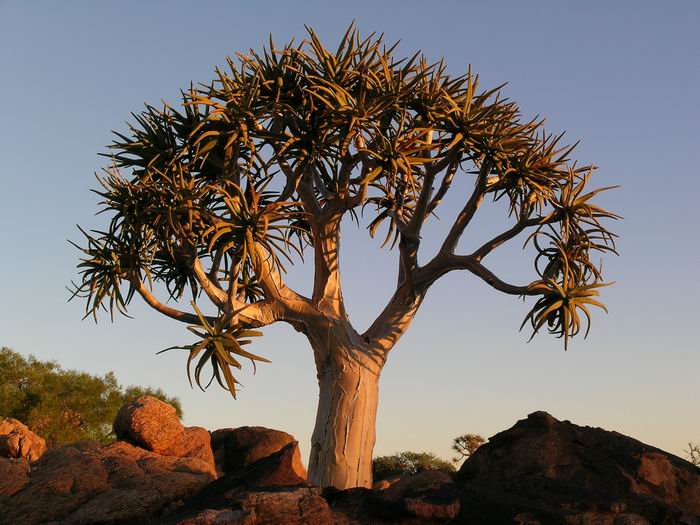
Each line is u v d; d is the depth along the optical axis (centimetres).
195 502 1034
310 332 1797
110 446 1467
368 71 1770
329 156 1777
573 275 1791
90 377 3481
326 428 1761
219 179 1720
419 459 3058
